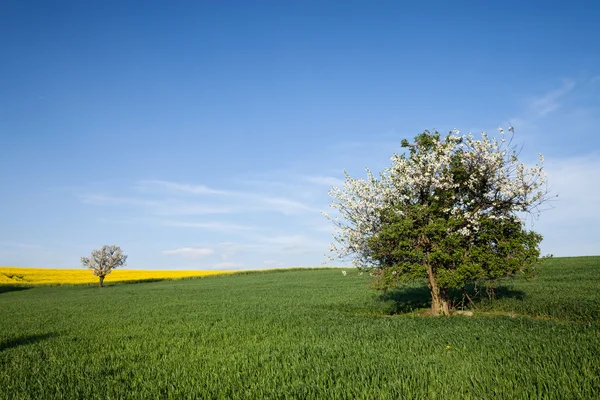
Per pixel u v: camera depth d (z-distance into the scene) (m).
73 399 8.10
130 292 48.88
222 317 21.67
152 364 11.03
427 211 18.84
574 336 11.54
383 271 19.69
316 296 33.88
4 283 66.00
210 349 12.86
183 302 32.72
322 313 22.33
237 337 15.06
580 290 25.03
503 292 25.06
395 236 18.84
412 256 19.30
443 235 18.84
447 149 18.73
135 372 10.09
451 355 10.15
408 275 19.00
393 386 7.55
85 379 9.58
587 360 8.59
